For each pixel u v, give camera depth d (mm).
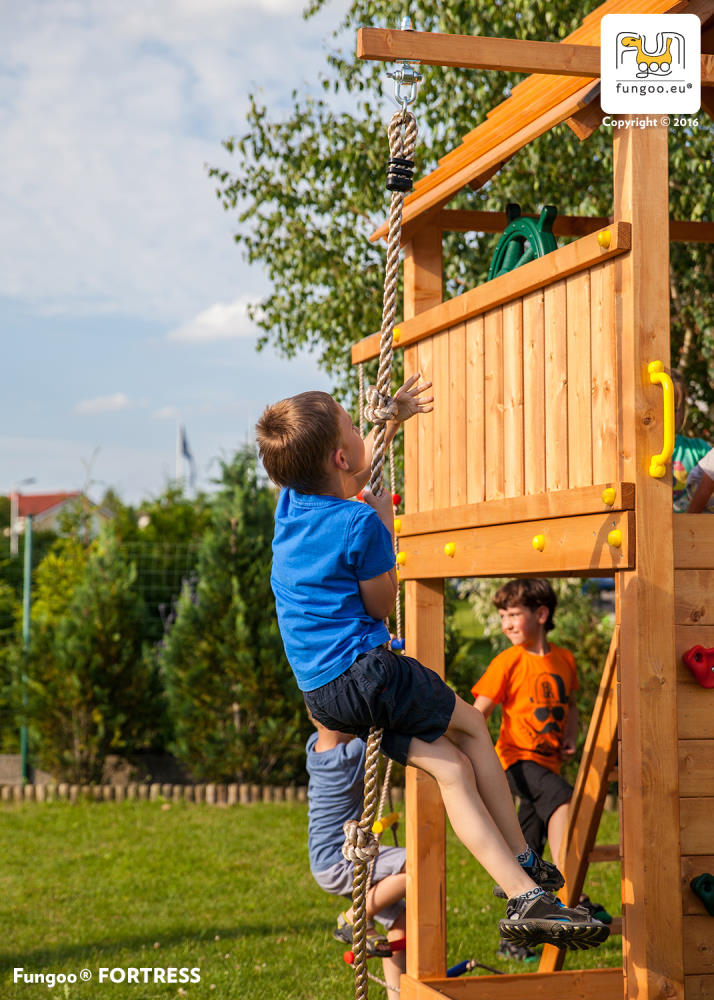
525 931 2680
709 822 3070
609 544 3062
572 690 5656
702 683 3057
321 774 4383
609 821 9078
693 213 7562
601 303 3156
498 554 3699
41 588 12461
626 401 3027
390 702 2807
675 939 2918
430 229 4609
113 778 10734
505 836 2928
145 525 15039
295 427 2967
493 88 8906
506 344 3713
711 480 3672
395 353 9266
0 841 8508
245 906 6586
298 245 9805
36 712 10453
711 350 8047
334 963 5461
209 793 10203
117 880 7242
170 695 10461
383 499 3078
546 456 3443
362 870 2947
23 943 5793
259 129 10094
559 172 8453
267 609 10469
